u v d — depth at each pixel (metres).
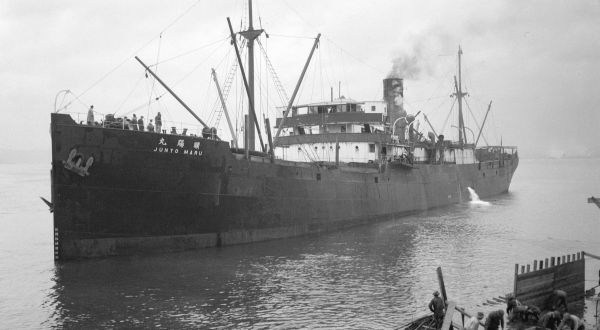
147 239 33.06
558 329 20.95
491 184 82.12
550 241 40.25
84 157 30.27
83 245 31.41
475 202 71.75
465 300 25.25
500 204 69.06
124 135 31.06
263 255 34.22
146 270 29.81
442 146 67.75
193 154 33.59
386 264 32.00
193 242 34.88
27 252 37.00
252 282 27.78
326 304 24.36
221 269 30.38
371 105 57.19
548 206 66.06
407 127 62.84
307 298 25.22
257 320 22.27
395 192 53.88
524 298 24.97
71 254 31.25
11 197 90.94
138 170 31.80
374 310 23.59
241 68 38.62
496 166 85.19
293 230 40.91
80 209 30.91
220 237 36.06
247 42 43.53
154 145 32.00
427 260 33.31
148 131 31.78
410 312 23.34
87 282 27.50
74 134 29.98
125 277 28.39
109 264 30.95
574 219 52.94
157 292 25.89
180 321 22.08
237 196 36.50
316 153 56.66
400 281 28.25
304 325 21.73
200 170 34.16
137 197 32.16
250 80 43.62
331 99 65.88
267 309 23.62
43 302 24.39
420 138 69.31
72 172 30.27
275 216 39.34
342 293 26.05
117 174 31.25
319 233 43.19
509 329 21.72
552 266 26.27
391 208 53.06
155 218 33.06
